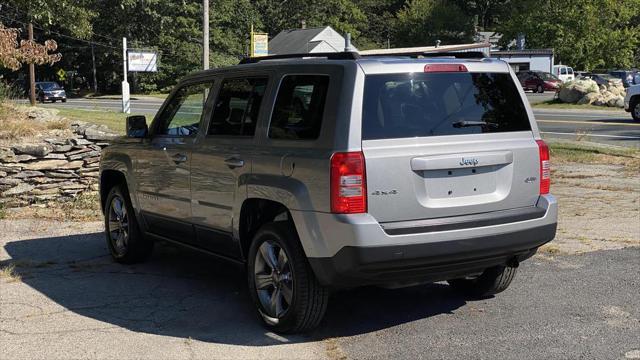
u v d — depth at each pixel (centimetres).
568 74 5688
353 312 559
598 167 1407
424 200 465
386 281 466
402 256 452
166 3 6562
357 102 459
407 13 8638
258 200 520
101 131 1019
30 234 844
